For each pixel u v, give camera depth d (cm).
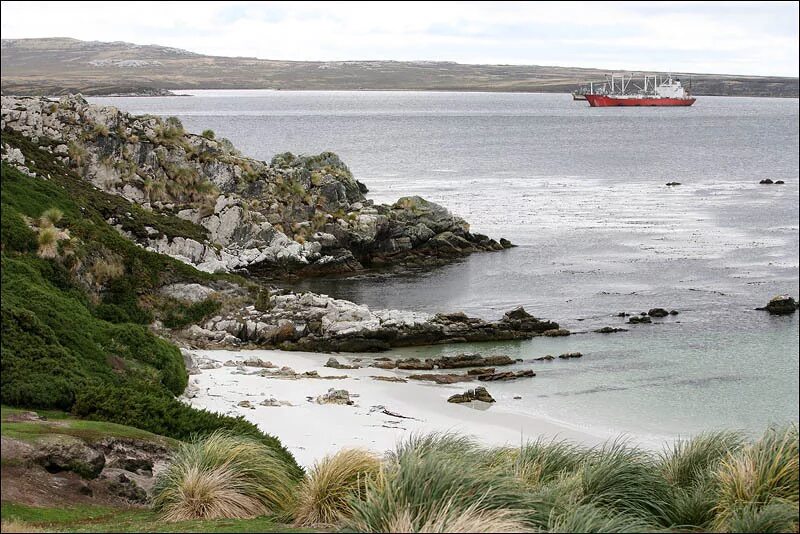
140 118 7562
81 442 1742
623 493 1533
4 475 1557
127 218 6331
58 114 7138
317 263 6925
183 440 2189
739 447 1759
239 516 1591
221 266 6469
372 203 8038
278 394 3559
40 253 4000
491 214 9650
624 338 5100
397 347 4859
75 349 2811
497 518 1257
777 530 1323
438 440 1817
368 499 1346
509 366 4522
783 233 8512
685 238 8250
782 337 5119
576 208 10206
